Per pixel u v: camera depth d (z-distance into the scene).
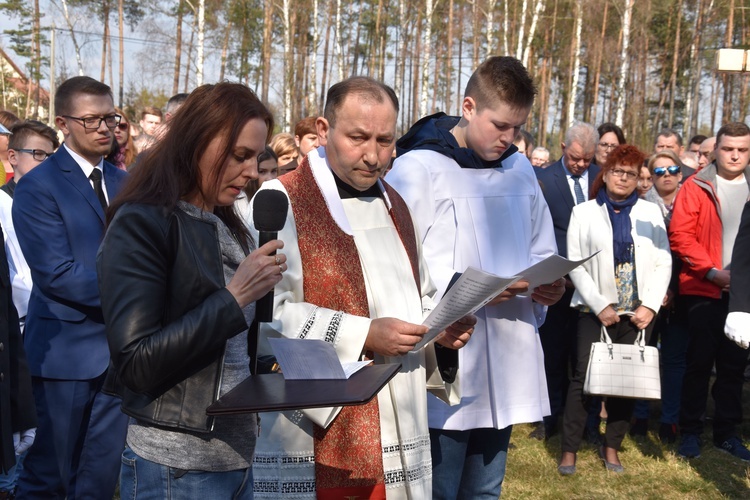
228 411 1.85
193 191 2.07
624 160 5.05
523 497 4.71
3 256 3.23
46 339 3.69
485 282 2.45
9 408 3.14
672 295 5.74
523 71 3.12
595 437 5.84
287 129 29.88
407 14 36.53
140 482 2.03
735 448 5.54
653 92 39.94
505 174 3.31
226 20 33.16
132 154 6.00
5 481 4.15
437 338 2.80
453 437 3.15
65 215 3.67
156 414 1.97
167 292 1.98
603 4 33.56
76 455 3.82
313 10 31.83
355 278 2.63
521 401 3.26
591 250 5.07
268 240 2.09
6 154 5.82
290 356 2.10
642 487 4.95
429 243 3.12
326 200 2.65
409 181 3.13
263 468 2.57
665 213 6.33
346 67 37.94
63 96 3.73
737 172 5.44
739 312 4.00
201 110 2.03
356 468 2.56
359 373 2.19
